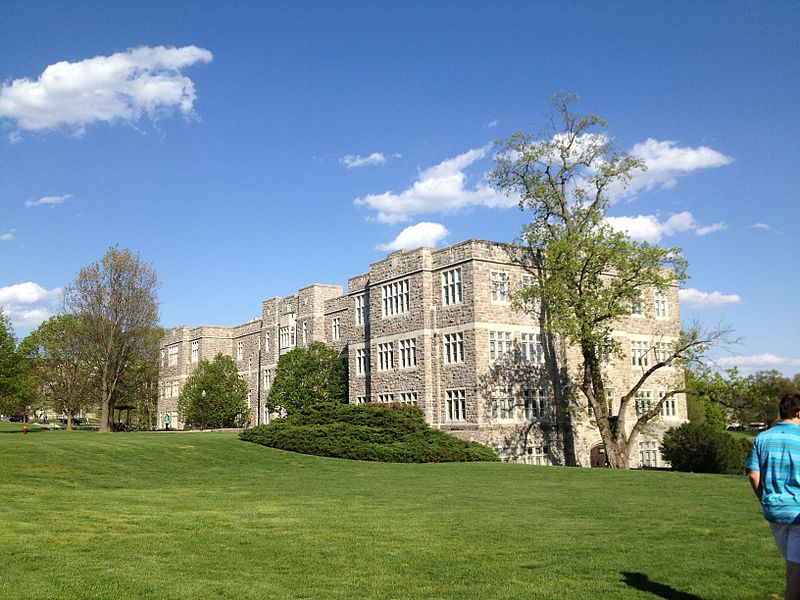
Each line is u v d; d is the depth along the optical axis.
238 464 30.75
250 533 13.87
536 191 41.72
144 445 32.97
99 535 13.25
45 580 9.77
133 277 56.59
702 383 37.50
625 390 47.75
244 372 70.31
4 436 35.50
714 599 9.34
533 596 9.44
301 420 40.59
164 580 10.00
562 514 16.72
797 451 7.21
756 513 16.69
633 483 24.33
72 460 26.97
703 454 38.25
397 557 11.80
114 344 55.72
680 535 13.73
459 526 14.86
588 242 37.69
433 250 44.41
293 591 9.63
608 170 41.75
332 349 52.53
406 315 44.94
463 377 41.25
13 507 16.28
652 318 50.31
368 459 34.66
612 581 10.20
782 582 10.12
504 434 40.94
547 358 43.75
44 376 68.88
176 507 17.58
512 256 43.09
